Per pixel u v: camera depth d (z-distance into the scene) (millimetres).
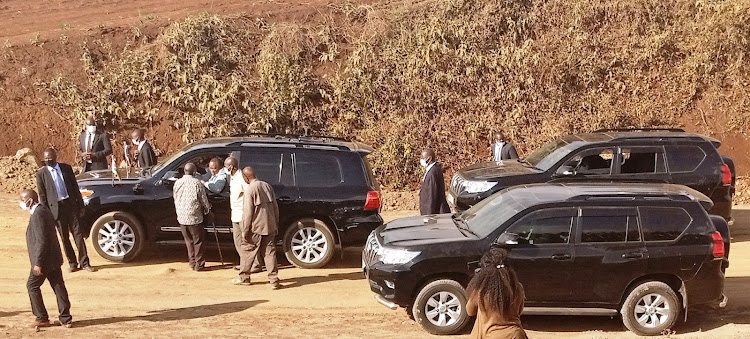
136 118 18719
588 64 20266
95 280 11820
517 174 14102
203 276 12242
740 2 20641
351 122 19531
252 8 20922
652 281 9906
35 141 18109
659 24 20953
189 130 18781
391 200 17703
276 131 19172
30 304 10680
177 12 21031
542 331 10164
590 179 13984
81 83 18688
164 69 18953
